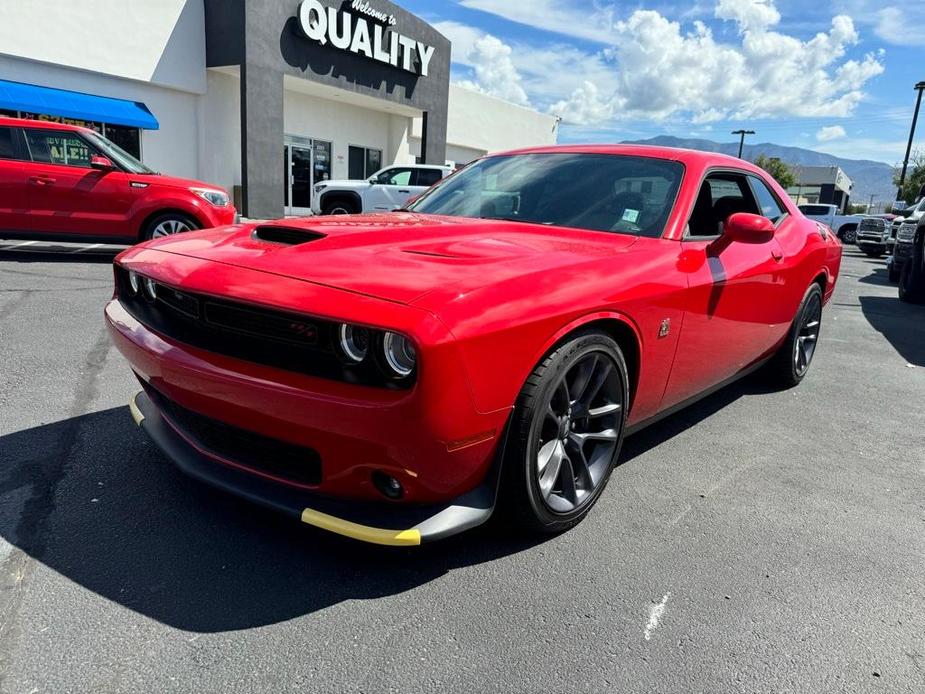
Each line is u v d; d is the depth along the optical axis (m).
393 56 20.19
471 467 2.00
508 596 2.07
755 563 2.35
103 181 7.89
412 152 24.44
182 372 2.08
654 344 2.62
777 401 4.31
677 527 2.57
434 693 1.66
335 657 1.76
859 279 13.12
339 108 21.28
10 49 13.12
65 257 8.52
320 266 2.05
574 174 3.22
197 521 2.36
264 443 2.07
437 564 2.21
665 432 3.62
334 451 1.89
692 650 1.88
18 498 2.44
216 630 1.83
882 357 5.78
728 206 3.50
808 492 2.96
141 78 15.30
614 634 1.92
